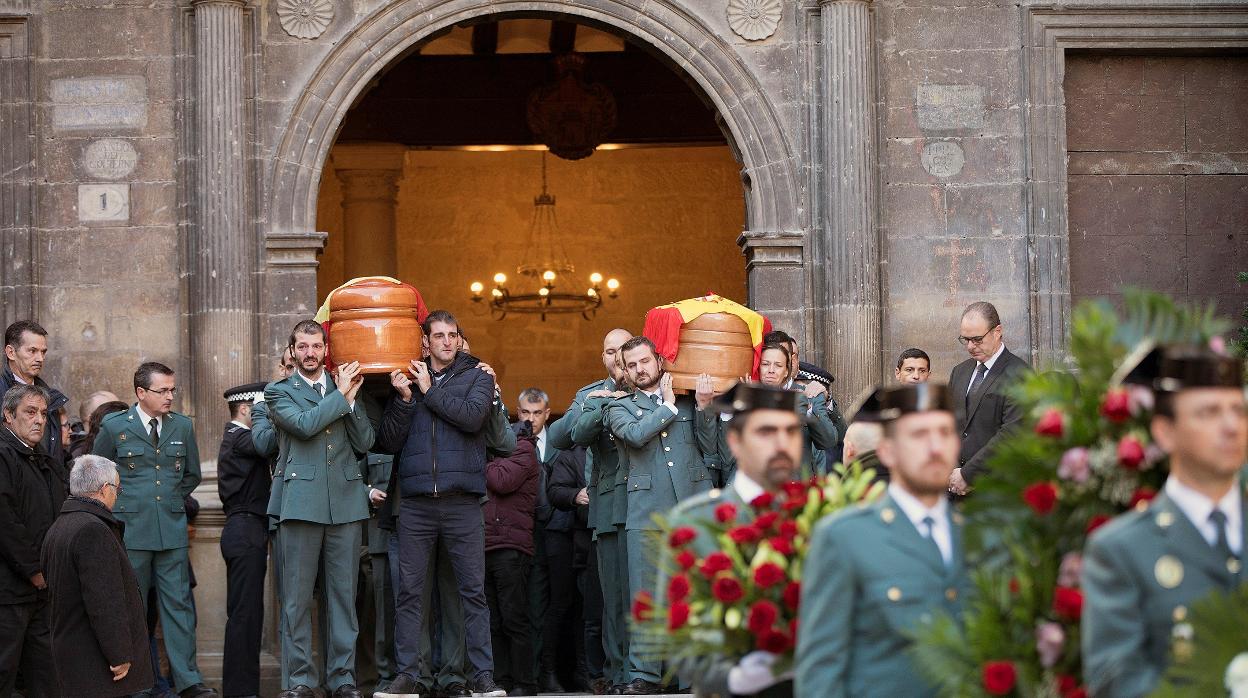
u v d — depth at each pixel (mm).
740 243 13133
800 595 5227
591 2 13086
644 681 9672
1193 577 4332
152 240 12805
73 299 12773
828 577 4922
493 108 20109
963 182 12992
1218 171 13398
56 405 10500
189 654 10648
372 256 20703
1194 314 5062
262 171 12812
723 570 5422
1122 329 5078
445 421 9898
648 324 10164
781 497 5668
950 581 4953
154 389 10680
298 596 9805
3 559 9250
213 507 12289
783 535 5449
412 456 9859
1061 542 4996
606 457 10297
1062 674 4766
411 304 10016
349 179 20703
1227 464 4336
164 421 10766
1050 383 5137
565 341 22375
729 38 13070
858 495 5598
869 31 12938
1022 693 4777
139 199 12828
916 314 12891
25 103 12844
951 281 12914
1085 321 5098
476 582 9930
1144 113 13406
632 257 22453
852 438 7242
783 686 5441
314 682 9836
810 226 12945
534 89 19453
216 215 12609
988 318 10414
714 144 20578
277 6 12930
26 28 12891
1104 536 4414
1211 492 4398
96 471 9227
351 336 9898
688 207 22516
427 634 10195
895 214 12961
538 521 11852
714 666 5445
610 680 10586
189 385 12703
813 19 13070
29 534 9328
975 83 13070
